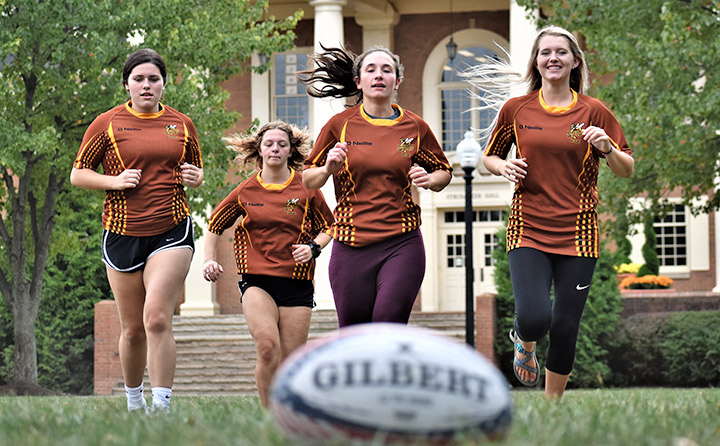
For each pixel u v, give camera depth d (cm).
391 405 551
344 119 1134
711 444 671
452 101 5088
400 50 5119
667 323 3809
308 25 5044
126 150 1191
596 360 3847
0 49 2914
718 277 4662
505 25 5044
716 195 3316
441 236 5050
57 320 4053
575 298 1152
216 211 1321
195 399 1648
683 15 3059
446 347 579
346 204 1127
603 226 3303
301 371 570
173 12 3089
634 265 4747
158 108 1235
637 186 3247
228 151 3250
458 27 5084
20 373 3319
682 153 2980
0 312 4006
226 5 3347
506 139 1189
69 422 854
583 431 685
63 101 3102
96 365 3706
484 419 565
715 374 3734
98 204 3338
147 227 1188
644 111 2978
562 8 3216
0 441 704
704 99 2872
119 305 1209
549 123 1151
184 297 4750
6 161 2933
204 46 3181
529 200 1156
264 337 1239
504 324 3831
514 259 1155
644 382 3828
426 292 4988
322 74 1323
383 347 567
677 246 4847
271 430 670
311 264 1299
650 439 656
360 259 1115
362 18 4969
